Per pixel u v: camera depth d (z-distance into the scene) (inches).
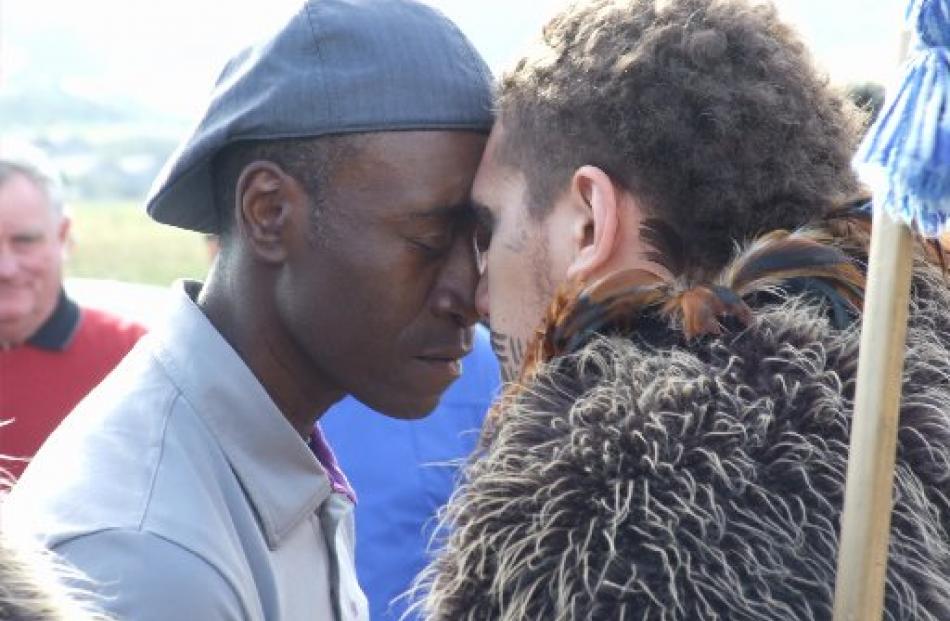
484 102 126.3
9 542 98.7
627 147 113.7
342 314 126.0
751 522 104.0
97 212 1553.9
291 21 126.4
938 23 102.1
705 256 114.9
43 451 130.0
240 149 127.4
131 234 1298.0
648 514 103.9
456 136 125.1
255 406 126.5
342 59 124.8
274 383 129.3
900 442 108.8
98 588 114.7
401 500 211.3
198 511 120.7
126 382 128.3
